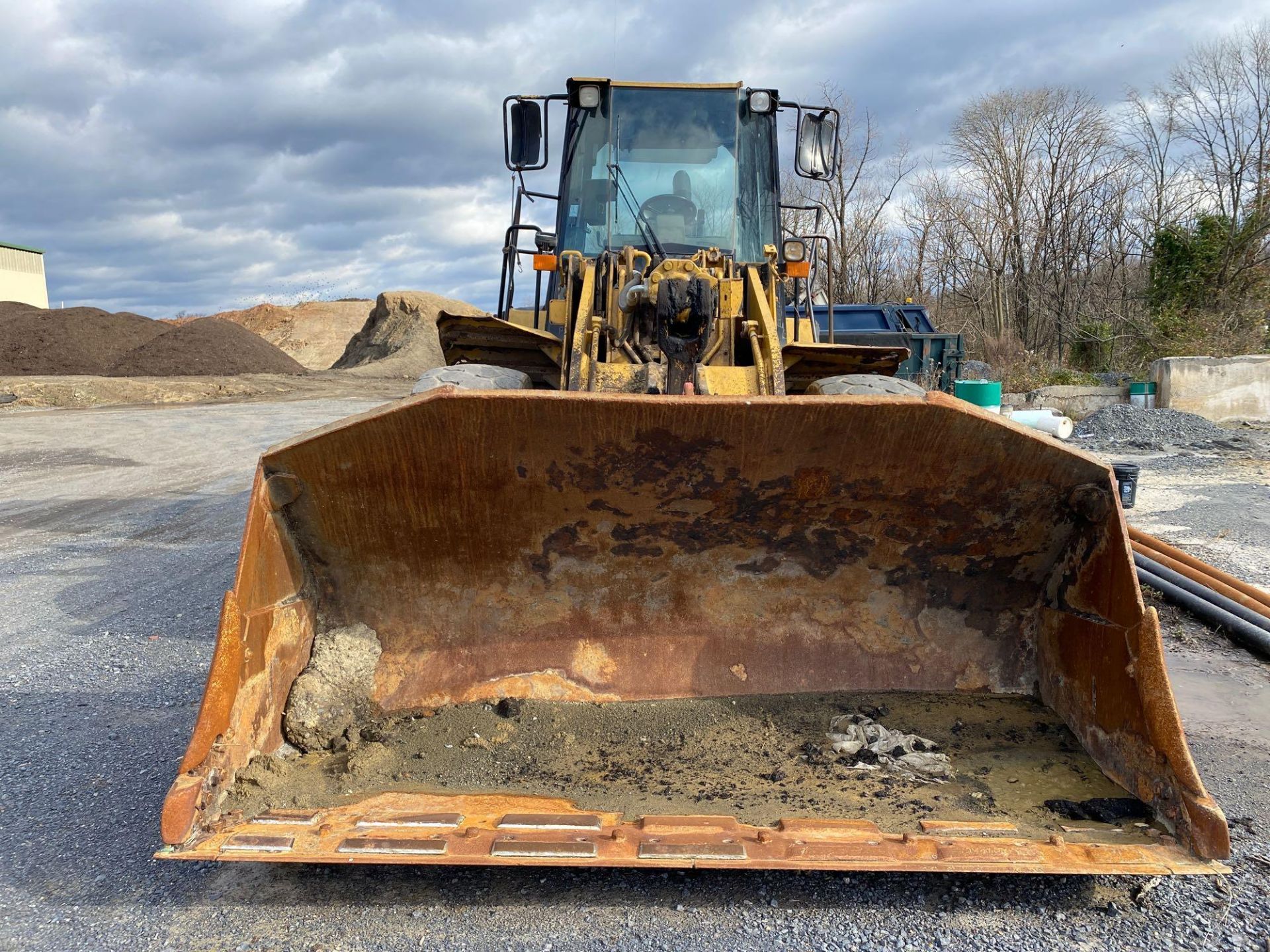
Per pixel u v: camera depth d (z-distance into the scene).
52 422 18.89
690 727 3.52
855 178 34.44
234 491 10.98
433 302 42.75
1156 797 2.78
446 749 3.35
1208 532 7.54
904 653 3.76
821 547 3.60
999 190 32.06
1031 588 3.63
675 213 5.58
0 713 4.28
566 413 2.96
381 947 2.53
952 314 36.41
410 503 3.34
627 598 3.70
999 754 3.26
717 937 2.56
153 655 5.07
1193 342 20.59
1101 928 2.59
